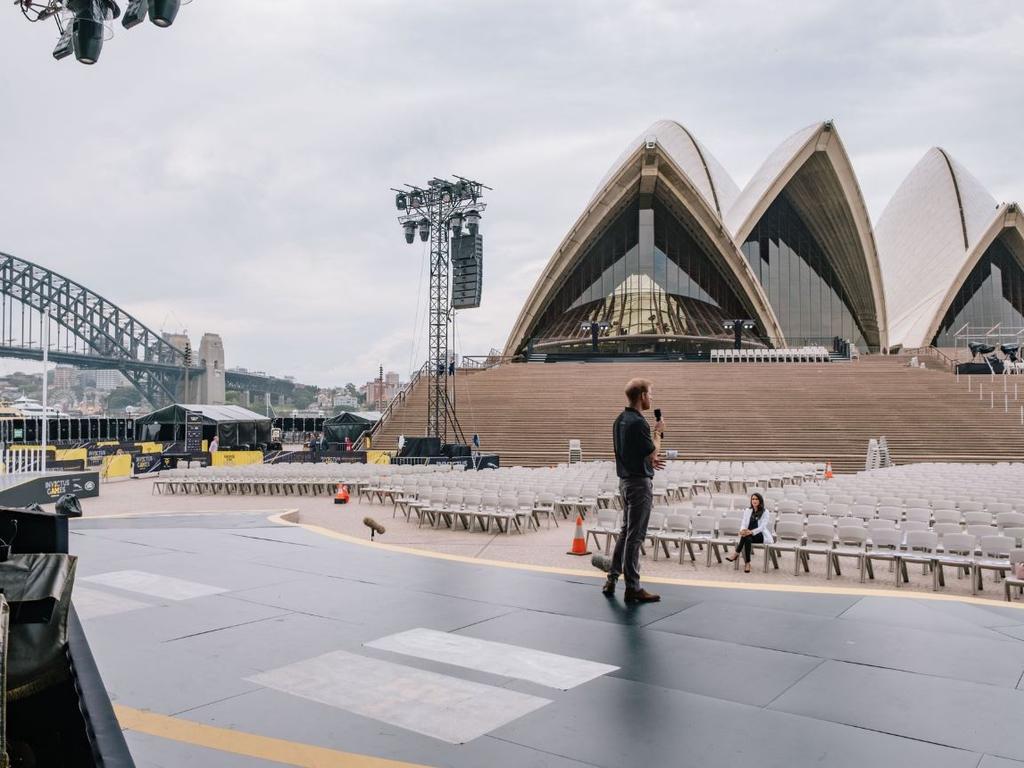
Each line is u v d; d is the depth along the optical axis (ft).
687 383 159.02
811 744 14.19
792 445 126.21
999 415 134.62
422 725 15.21
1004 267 294.25
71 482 77.97
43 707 10.16
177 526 46.39
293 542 39.04
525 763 13.50
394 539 50.98
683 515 45.11
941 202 304.09
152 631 22.07
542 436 138.10
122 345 625.00
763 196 255.70
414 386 165.27
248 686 17.48
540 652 19.98
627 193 250.98
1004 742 14.23
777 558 44.37
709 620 23.09
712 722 15.28
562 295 284.82
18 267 590.96
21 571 10.28
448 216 138.92
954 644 20.47
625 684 17.53
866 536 40.83
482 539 50.88
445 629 22.22
